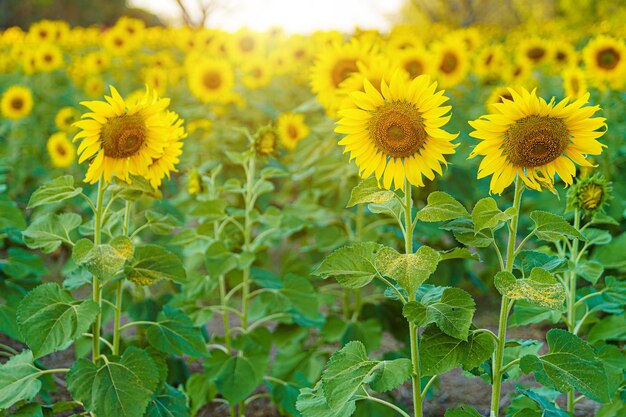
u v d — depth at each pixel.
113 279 2.75
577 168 4.31
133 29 10.31
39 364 3.25
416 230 3.98
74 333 2.31
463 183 4.43
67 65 9.85
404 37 7.06
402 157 2.04
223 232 4.08
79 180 6.03
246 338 3.47
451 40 5.73
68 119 6.50
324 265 2.14
